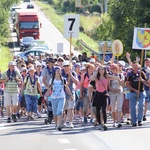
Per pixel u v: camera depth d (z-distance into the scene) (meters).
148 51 105.56
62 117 39.72
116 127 40.25
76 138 34.72
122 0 115.19
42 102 50.91
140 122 41.06
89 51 159.75
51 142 33.03
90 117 46.59
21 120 46.19
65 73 40.47
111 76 38.19
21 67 54.56
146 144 32.59
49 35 198.38
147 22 107.56
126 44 107.88
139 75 40.50
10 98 44.88
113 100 40.47
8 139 34.47
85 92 43.12
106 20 129.12
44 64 61.28
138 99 40.88
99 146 31.75
